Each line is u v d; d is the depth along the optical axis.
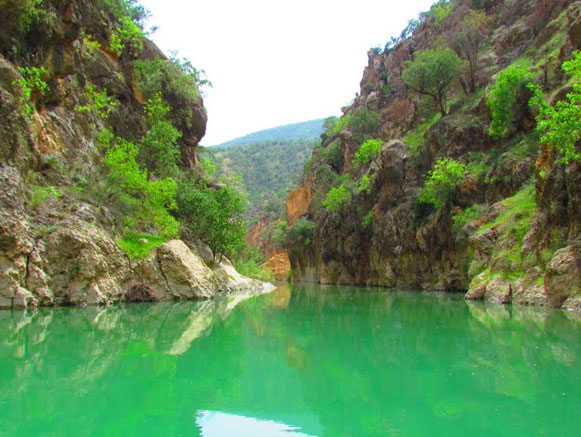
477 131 33.03
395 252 38.75
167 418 4.45
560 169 17.31
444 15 55.25
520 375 6.23
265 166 155.62
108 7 29.75
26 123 15.70
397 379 6.10
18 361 6.72
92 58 26.52
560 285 15.77
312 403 5.04
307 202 74.50
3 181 13.54
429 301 20.66
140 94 30.91
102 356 7.22
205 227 29.09
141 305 16.05
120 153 20.94
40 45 18.42
